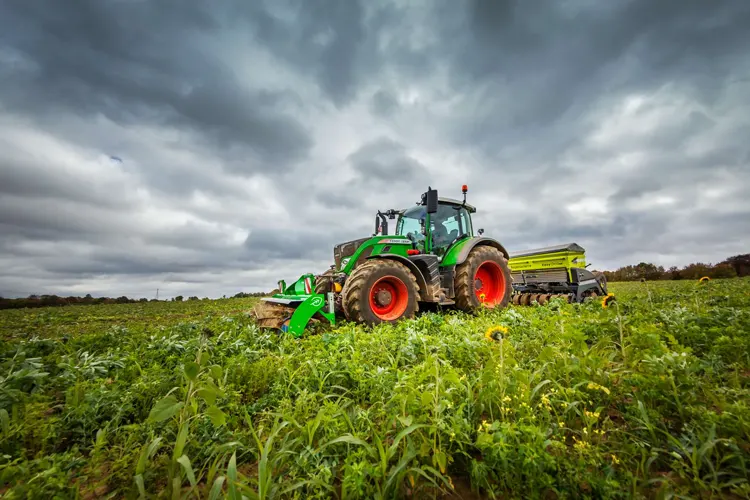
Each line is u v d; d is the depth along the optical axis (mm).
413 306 5883
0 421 1993
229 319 6305
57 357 3627
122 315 11750
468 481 1750
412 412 1894
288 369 2912
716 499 1492
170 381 2721
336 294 5715
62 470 1698
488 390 2146
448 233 7848
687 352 2609
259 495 1394
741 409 1774
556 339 3400
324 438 1826
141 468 1575
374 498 1466
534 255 9938
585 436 1858
